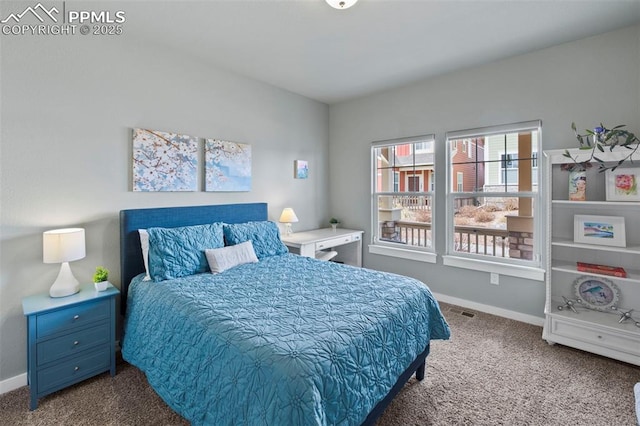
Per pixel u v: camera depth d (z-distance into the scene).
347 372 1.32
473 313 3.19
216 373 1.40
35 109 2.08
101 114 2.38
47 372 1.85
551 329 2.52
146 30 2.44
